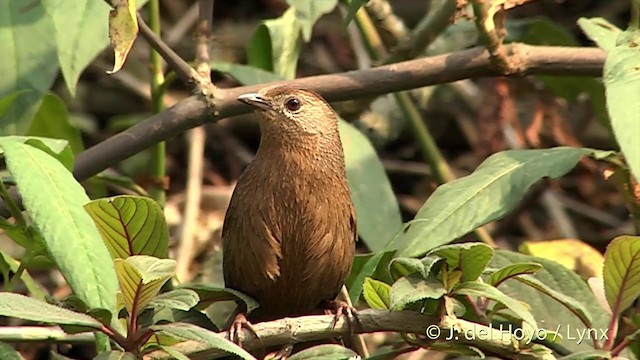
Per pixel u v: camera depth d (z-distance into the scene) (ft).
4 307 21.84
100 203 24.54
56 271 43.60
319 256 30.14
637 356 28.99
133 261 22.47
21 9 31.81
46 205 24.14
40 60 31.81
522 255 29.68
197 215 44.52
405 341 26.27
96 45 30.66
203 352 23.98
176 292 23.08
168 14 53.21
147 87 51.21
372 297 25.96
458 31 40.16
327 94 32.30
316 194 30.17
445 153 51.44
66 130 37.52
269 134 30.81
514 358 25.09
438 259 24.08
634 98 24.53
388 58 37.01
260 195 30.14
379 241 33.81
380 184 34.47
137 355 22.88
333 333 25.55
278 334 25.55
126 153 32.04
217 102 31.73
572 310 26.12
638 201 29.37
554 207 48.42
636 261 24.80
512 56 32.24
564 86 40.27
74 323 22.11
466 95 50.01
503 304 25.18
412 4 50.83
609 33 29.19
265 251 29.96
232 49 52.19
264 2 53.72
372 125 48.47
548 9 51.44
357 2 30.09
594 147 48.91
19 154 24.73
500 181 29.25
